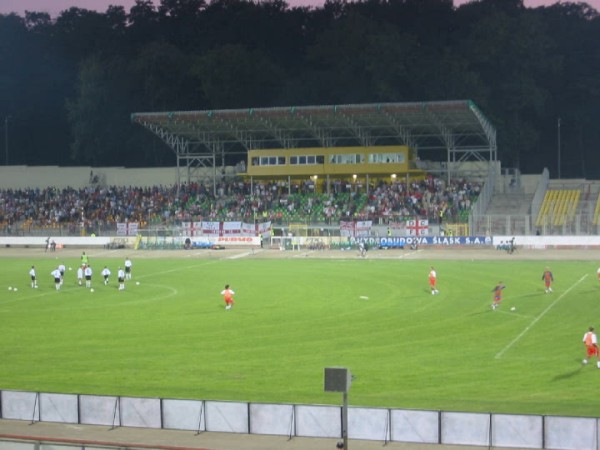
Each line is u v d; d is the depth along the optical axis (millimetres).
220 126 119188
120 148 155375
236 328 54938
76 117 153000
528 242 100500
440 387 39688
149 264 93625
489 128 116750
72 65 170250
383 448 30188
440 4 162375
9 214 125312
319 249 106875
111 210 124125
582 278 73062
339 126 118500
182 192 124625
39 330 55406
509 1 159125
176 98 152500
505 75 143250
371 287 71375
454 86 136625
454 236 103875
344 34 150000
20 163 163500
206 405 32438
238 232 110875
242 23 169375
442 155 147500
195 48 168625
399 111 107375
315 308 61750
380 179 122438
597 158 150500
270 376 42438
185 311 61750
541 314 57219
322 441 31156
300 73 159750
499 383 40188
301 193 121250
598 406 35812
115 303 66188
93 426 33406
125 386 40656
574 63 150750
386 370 43250
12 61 167875
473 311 58969
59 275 74312
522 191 117250
